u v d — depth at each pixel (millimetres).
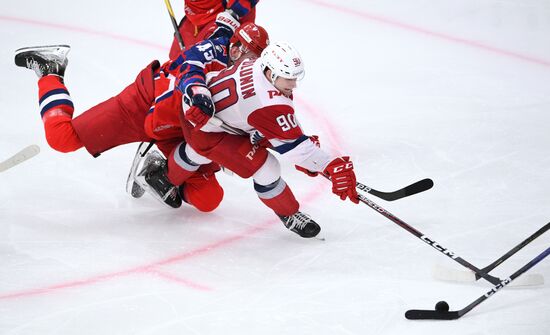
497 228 16719
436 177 19156
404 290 14406
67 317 13453
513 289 14414
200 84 14977
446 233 16594
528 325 13094
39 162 19641
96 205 17875
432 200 18062
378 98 23969
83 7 30156
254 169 15773
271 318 13484
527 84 24969
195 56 15547
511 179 18938
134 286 14594
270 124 14562
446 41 28531
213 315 13578
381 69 26141
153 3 31062
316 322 13344
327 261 15602
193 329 13125
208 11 20016
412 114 22797
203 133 15750
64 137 16734
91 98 23375
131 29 28688
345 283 14703
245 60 15180
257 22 29797
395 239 16406
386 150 20672
